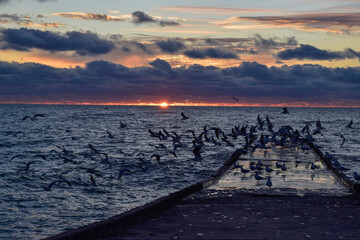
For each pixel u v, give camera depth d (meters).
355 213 11.29
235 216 10.95
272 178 20.86
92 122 101.12
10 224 15.52
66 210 17.58
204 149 40.78
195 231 9.24
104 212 17.34
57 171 27.12
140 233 9.16
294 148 38.03
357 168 28.84
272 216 10.91
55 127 79.19
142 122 104.62
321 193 15.36
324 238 8.50
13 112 174.88
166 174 26.33
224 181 19.81
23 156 35.44
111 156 35.41
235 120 121.88
